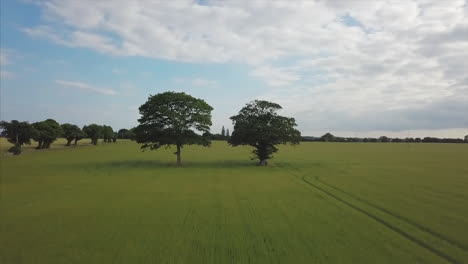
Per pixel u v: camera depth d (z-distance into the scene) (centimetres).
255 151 5272
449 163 5509
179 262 1110
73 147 11838
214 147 12025
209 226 1561
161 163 5475
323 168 4697
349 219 1692
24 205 2062
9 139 8356
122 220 1678
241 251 1214
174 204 2091
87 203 2122
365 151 9844
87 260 1133
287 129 5025
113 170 4334
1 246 1282
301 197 2347
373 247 1255
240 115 5238
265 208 1969
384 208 1947
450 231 1452
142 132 5056
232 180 3322
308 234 1425
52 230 1502
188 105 5075
